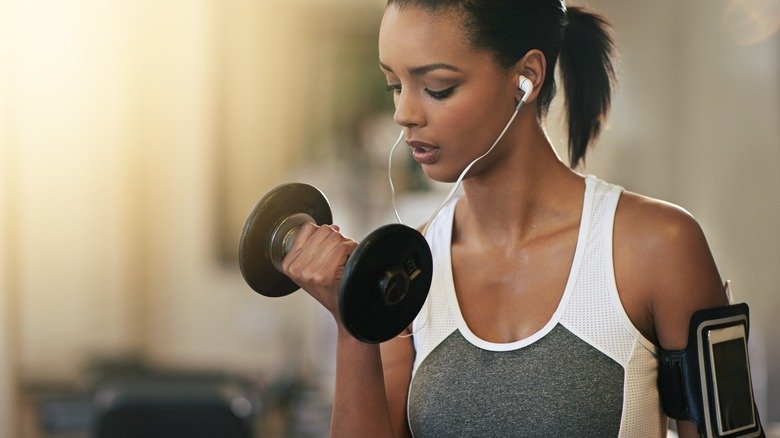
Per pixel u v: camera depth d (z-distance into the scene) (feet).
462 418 4.87
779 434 10.12
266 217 4.67
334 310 4.62
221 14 18.69
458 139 4.67
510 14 4.65
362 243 4.24
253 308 18.54
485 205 5.05
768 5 17.84
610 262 4.74
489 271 5.05
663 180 18.08
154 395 10.19
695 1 18.06
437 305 5.10
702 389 4.71
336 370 4.95
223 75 18.75
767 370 17.46
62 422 13.83
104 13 18.25
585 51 5.26
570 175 5.04
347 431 4.91
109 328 18.39
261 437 13.26
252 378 15.30
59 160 18.12
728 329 4.82
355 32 18.83
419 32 4.57
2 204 14.52
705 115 18.12
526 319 4.87
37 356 17.80
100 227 18.39
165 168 18.69
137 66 18.49
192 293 18.70
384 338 4.43
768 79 17.97
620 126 17.92
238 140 18.81
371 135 18.15
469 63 4.59
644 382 4.72
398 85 4.77
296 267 4.53
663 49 18.11
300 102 18.71
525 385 4.75
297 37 18.81
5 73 15.60
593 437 4.67
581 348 4.71
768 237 18.02
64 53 18.10
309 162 18.72
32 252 17.99
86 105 18.24
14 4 17.52
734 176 18.12
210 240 18.80
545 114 5.03
